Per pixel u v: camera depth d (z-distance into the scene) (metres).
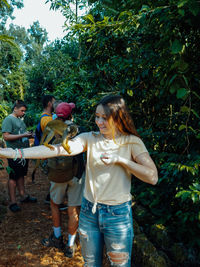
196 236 2.32
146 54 2.45
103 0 3.21
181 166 1.97
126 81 2.89
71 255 2.48
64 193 2.48
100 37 2.85
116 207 1.35
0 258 2.43
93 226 1.42
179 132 2.58
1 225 3.09
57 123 1.47
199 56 1.93
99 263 1.48
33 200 3.90
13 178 3.53
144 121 3.38
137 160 1.37
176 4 1.49
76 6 4.71
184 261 2.24
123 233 1.35
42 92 13.17
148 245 2.38
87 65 3.79
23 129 3.70
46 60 13.27
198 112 2.21
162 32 1.84
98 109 1.36
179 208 2.70
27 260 2.42
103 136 1.44
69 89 4.75
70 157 2.30
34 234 2.91
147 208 3.10
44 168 2.49
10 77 20.55
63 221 3.24
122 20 2.31
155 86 2.62
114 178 1.35
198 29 1.78
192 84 1.90
